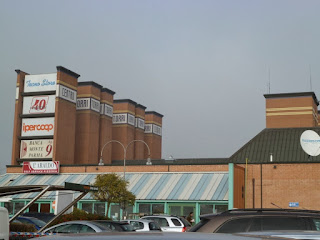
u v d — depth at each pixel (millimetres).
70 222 18875
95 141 87312
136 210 47531
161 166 51781
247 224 8820
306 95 64625
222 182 47250
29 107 73688
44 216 31359
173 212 46219
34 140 72688
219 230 8867
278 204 44750
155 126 122812
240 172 45219
